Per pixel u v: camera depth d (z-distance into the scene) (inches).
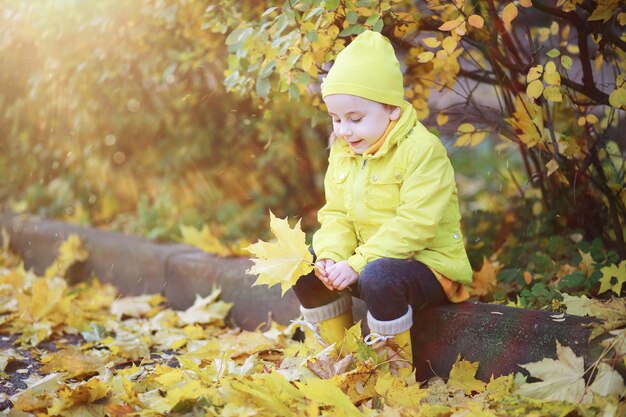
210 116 184.5
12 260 195.9
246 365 103.8
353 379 95.4
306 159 181.2
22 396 95.8
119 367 118.6
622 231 122.3
